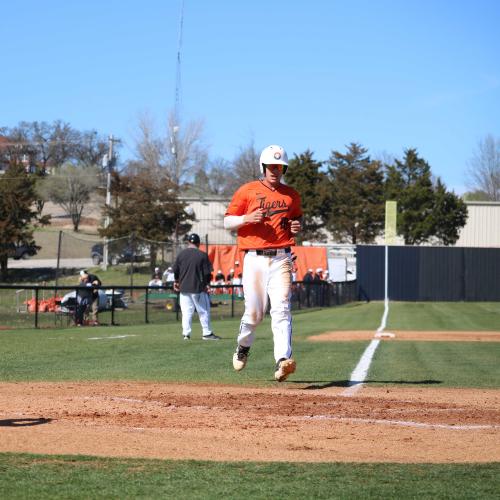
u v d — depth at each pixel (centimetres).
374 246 19025
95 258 19700
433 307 15700
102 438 2405
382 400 3325
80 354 5597
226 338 7138
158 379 4078
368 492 1853
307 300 14088
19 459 2134
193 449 2295
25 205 18762
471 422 2806
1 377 4156
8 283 15925
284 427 2644
